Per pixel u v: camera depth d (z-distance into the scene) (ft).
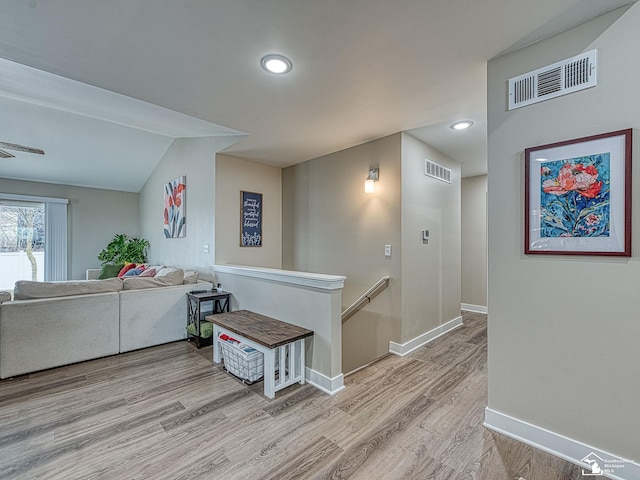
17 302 9.00
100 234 21.15
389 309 10.82
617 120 4.96
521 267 5.98
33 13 4.88
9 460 5.51
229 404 7.36
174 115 10.54
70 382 8.52
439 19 5.10
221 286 12.57
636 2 4.77
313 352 8.38
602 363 5.15
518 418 6.01
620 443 4.99
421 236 11.59
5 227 18.51
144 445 5.92
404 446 5.84
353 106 8.48
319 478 5.09
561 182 5.49
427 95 7.85
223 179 13.19
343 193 12.44
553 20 5.16
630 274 4.90
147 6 4.74
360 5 4.76
